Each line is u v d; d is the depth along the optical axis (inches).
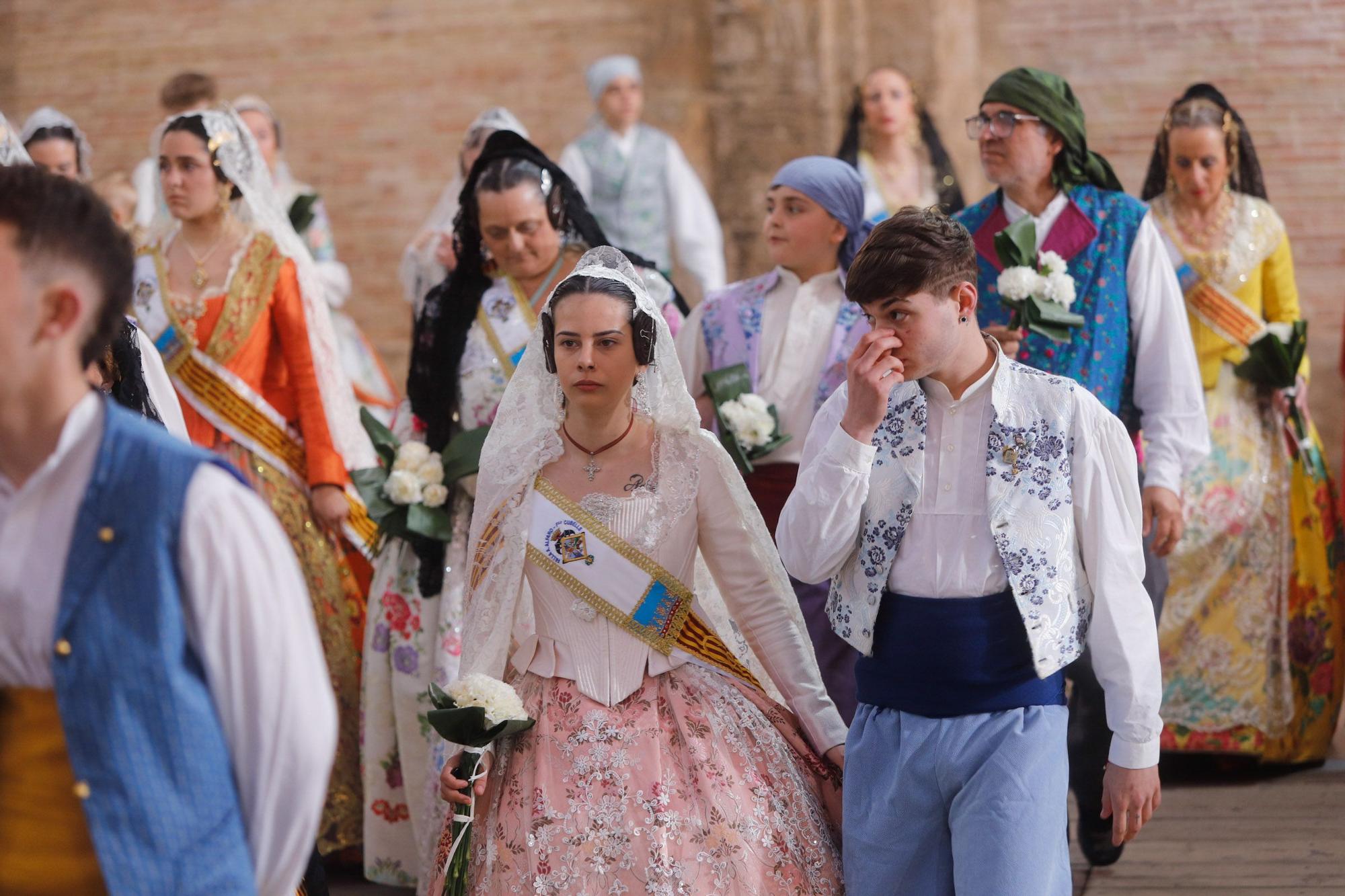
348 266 441.4
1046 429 137.3
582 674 150.7
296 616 94.8
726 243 411.2
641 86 410.0
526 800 145.2
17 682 94.2
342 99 439.5
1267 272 247.4
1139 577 137.6
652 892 139.3
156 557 91.4
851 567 143.5
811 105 403.2
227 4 444.8
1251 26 378.3
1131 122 386.6
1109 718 137.9
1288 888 186.4
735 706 151.9
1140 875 193.8
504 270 204.8
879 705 141.9
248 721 93.8
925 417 141.1
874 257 136.0
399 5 434.3
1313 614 244.1
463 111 432.5
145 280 221.0
